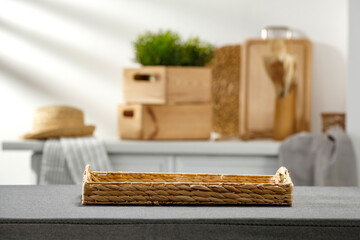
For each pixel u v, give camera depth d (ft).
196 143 10.07
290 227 3.76
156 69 10.30
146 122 10.33
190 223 3.74
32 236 3.71
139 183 4.26
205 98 10.60
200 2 11.93
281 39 10.92
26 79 12.15
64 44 12.10
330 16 11.84
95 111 12.12
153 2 11.95
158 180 4.94
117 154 10.14
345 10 11.79
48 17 12.08
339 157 9.69
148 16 11.98
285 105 10.69
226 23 11.94
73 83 12.12
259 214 3.92
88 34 12.06
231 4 11.91
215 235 3.75
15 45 12.12
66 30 12.07
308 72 11.59
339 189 5.19
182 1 11.94
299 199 4.60
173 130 10.43
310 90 11.58
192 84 10.45
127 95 10.66
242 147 9.97
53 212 3.94
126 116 11.39
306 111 11.56
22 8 12.08
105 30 12.03
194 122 10.52
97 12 12.03
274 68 10.61
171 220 3.74
